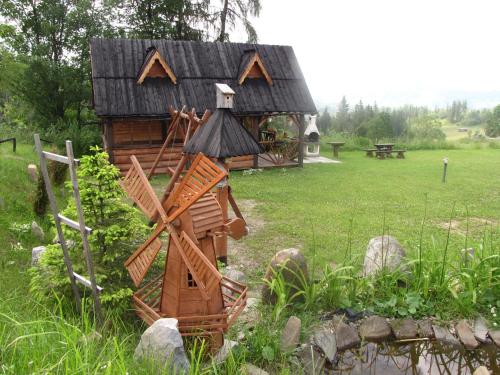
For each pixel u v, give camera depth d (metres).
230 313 5.47
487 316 6.51
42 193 10.28
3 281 6.99
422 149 28.73
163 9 27.03
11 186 11.51
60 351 3.65
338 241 10.01
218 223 5.60
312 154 24.11
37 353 3.49
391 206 13.16
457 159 23.45
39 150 5.42
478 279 6.79
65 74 23.36
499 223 11.50
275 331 5.82
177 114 12.27
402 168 20.16
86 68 24.03
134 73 17.09
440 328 6.33
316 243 9.88
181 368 4.39
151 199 5.52
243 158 18.56
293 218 11.90
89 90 24.14
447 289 6.67
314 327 6.12
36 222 9.97
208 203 5.63
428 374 5.75
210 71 18.38
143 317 5.57
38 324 4.04
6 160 13.47
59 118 23.33
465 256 7.14
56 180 12.29
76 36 24.47
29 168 12.49
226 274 7.71
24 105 24.39
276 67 19.67
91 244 6.10
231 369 4.80
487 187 16.02
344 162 21.94
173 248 5.48
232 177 17.27
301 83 19.69
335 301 6.57
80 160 6.02
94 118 25.59
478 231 10.82
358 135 34.47
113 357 3.79
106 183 6.14
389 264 7.10
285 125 28.11
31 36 24.69
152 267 6.77
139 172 5.82
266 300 6.66
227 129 7.74
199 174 5.09
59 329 3.98
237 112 17.62
